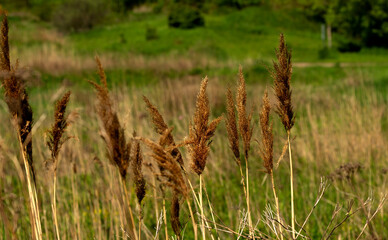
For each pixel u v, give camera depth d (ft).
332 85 55.72
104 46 106.93
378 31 117.60
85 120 18.94
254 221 12.31
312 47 123.85
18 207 10.29
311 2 156.46
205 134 5.66
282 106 6.17
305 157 19.06
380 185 13.67
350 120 25.05
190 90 33.68
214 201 14.84
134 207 12.69
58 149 5.98
